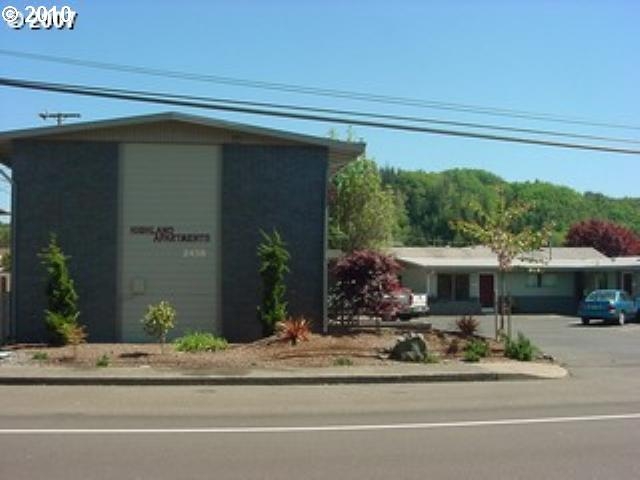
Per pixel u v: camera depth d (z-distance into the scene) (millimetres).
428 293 52125
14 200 22984
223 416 12000
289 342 20953
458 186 113688
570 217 109250
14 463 8688
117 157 23328
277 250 22922
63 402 13484
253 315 23562
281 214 23750
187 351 19984
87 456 9047
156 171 23438
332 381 16562
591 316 39875
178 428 10883
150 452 9281
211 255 23516
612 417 12102
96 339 23062
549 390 15539
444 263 51938
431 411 12656
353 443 9898
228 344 21672
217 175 23578
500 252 24578
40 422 11359
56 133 22984
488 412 12578
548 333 33812
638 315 41906
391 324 26922
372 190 49594
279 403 13492
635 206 118000
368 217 49344
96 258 23172
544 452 9453
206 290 23484
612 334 33094
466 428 11039
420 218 110750
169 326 20359
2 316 22344
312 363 18297
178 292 23391
